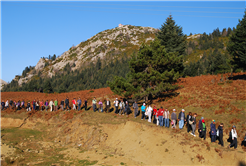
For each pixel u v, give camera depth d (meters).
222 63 58.91
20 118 28.89
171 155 14.90
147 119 21.92
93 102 27.02
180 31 39.22
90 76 156.50
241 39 29.44
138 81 24.67
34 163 15.58
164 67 25.67
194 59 146.88
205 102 22.20
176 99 25.17
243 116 17.50
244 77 29.84
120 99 30.20
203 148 14.64
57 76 178.75
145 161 14.93
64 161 15.99
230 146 14.47
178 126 19.19
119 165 14.26
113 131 20.61
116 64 164.50
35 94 58.22
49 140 22.86
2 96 53.91
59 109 30.91
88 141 20.27
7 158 15.60
